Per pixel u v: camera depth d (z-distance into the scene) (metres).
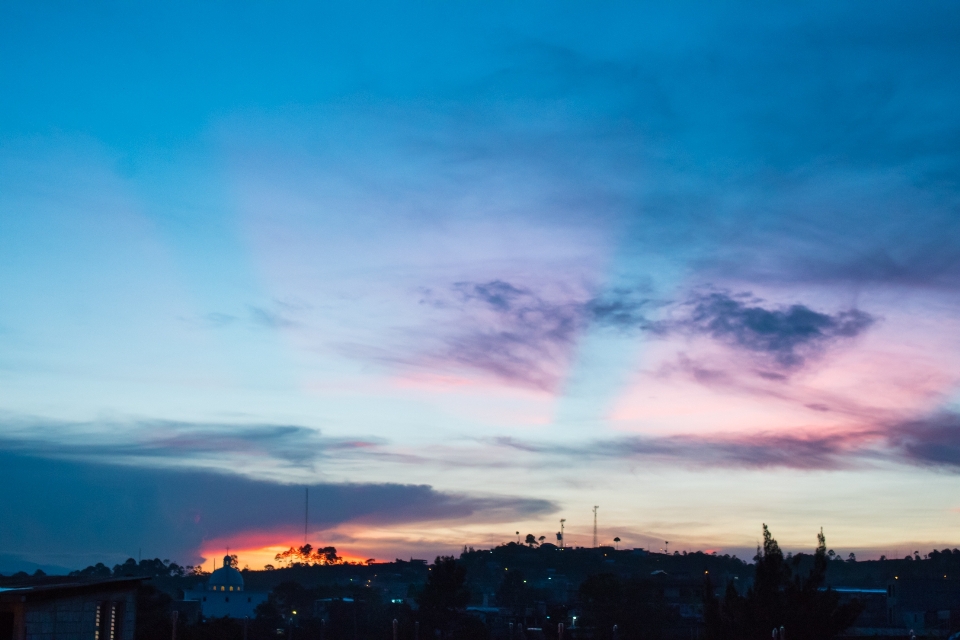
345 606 129.75
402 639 98.94
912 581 113.75
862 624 112.12
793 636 51.59
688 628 94.50
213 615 154.25
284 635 110.88
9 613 33.31
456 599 101.25
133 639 42.47
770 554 54.28
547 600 160.12
